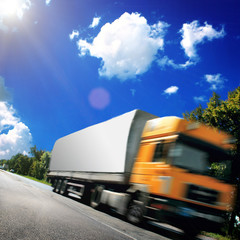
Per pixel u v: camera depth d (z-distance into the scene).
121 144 8.41
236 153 6.95
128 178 7.77
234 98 11.48
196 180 5.91
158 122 7.27
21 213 5.37
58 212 6.57
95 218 6.73
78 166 12.43
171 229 7.59
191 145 6.28
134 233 5.48
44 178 54.94
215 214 5.89
